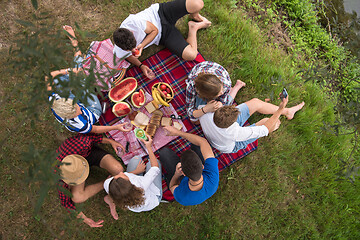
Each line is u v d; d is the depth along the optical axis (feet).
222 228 11.38
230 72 12.15
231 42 12.15
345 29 13.30
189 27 11.39
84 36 5.16
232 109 8.04
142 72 11.59
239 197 11.61
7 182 10.84
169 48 11.18
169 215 11.46
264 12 12.81
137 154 11.06
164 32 10.77
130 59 10.77
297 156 12.08
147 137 10.09
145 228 11.37
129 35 8.52
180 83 11.64
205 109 8.96
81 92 5.40
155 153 11.16
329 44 13.07
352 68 13.03
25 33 4.89
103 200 11.28
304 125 12.03
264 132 9.27
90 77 5.48
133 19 9.60
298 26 13.15
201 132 11.37
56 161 5.43
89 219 10.23
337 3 13.35
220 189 11.61
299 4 12.94
